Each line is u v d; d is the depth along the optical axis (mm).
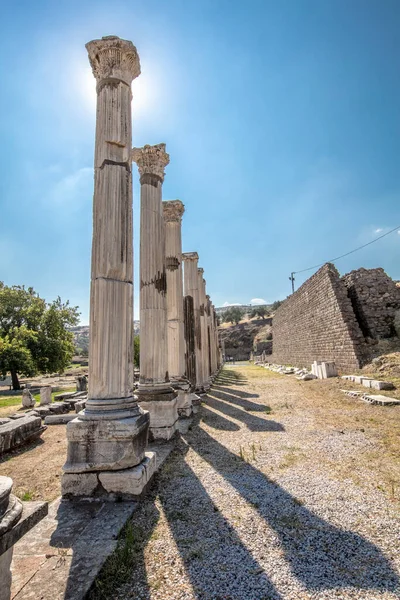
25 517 2207
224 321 120375
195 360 14570
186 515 3865
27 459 6902
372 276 20281
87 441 4453
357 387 13055
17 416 11273
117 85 5695
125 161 5562
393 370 14461
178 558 3043
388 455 5586
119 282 5137
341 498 4121
